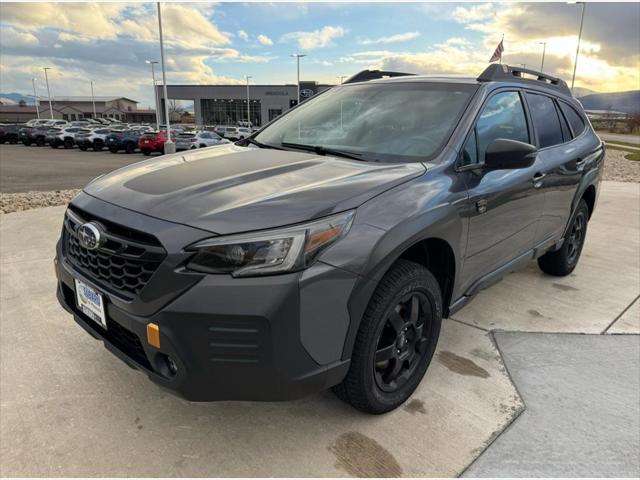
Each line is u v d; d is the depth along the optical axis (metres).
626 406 2.51
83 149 30.39
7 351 2.89
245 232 1.80
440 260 2.58
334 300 1.90
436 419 2.38
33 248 4.90
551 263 4.34
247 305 1.76
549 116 3.73
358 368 2.10
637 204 8.34
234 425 2.31
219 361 1.80
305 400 2.51
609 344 3.18
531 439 2.25
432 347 2.55
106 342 2.16
